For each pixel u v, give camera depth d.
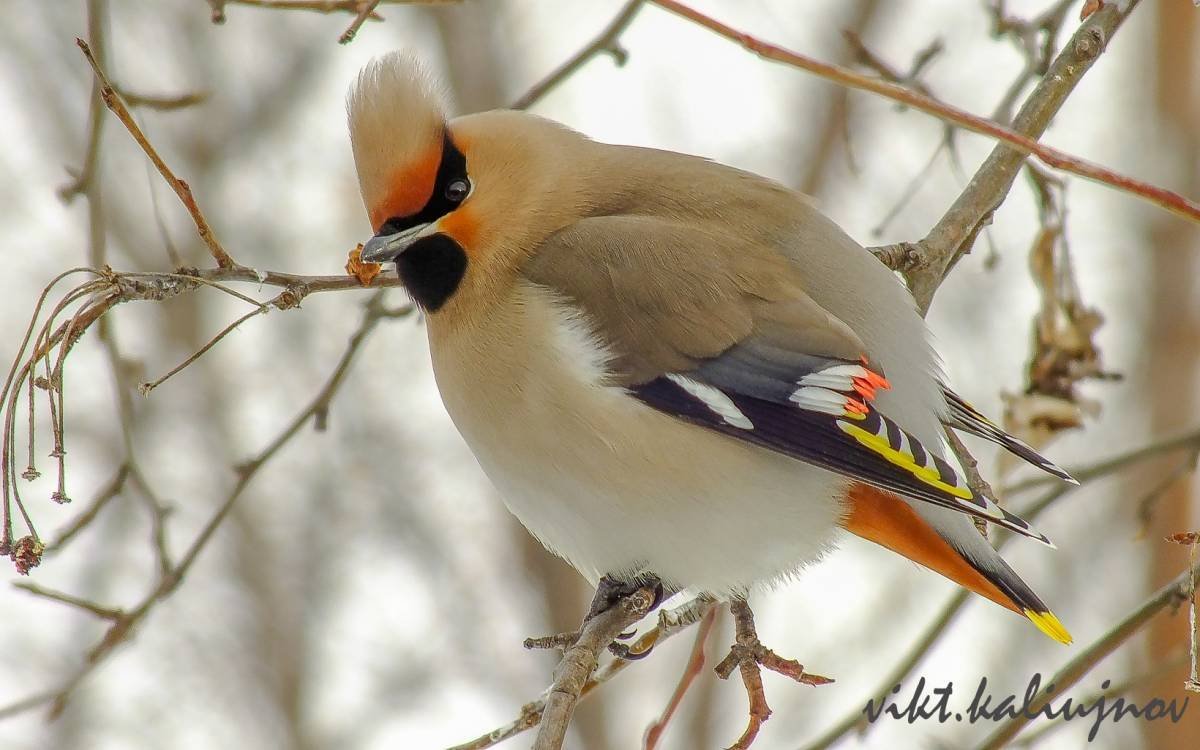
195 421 17.33
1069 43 8.48
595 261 7.85
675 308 7.71
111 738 15.75
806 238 7.95
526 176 8.09
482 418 7.96
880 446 7.37
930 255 8.52
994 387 15.24
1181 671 13.89
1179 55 17.02
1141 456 9.85
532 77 17.88
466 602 16.89
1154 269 16.81
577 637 7.79
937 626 9.26
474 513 17.33
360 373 17.22
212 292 17.55
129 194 17.45
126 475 9.09
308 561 17.03
